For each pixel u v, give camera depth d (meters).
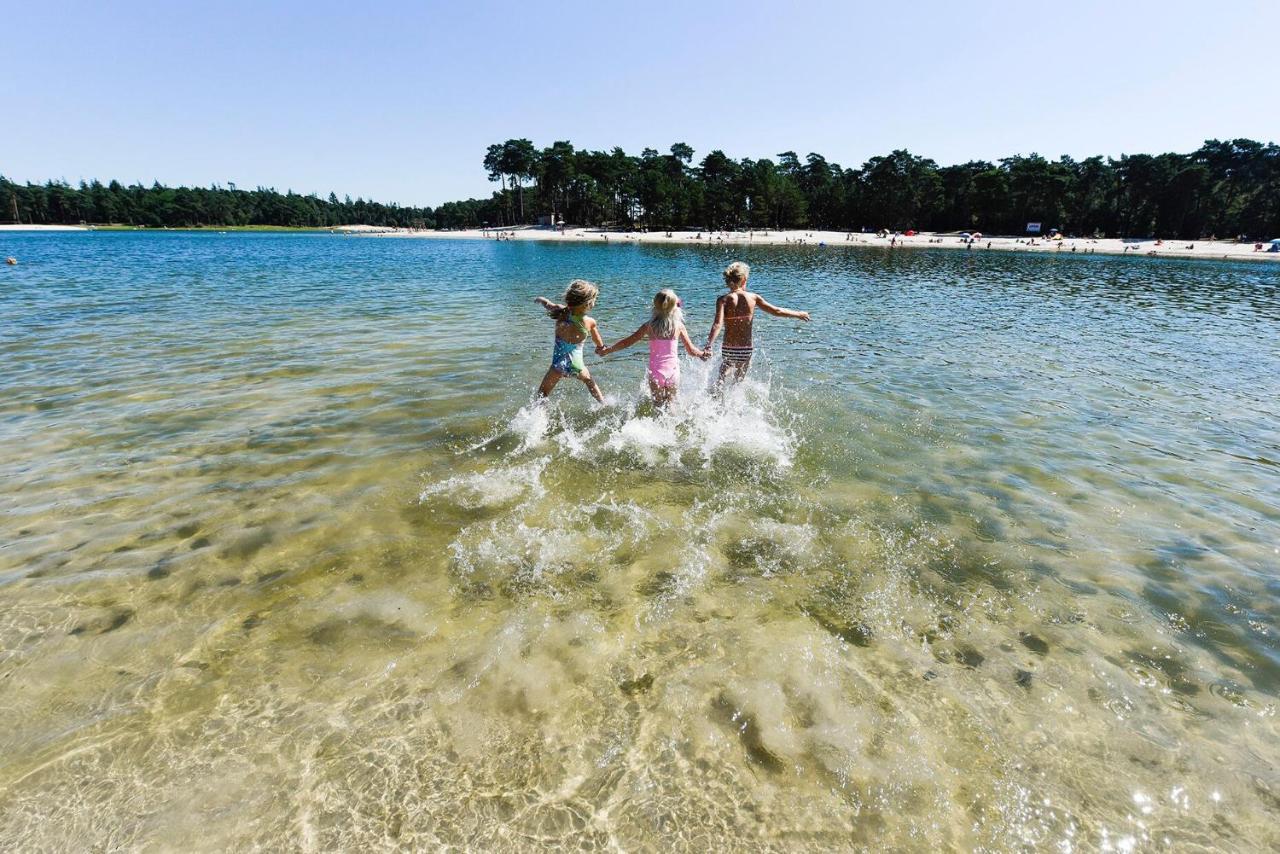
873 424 6.43
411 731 2.51
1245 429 6.51
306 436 5.75
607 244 76.12
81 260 33.03
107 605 3.26
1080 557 3.91
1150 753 2.46
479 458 5.30
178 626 3.11
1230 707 2.70
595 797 2.26
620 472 5.06
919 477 5.10
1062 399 7.56
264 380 7.71
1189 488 4.98
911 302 17.94
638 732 2.52
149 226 156.00
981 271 32.28
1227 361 10.03
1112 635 3.17
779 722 2.58
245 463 5.12
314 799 2.22
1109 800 2.26
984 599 3.45
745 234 92.06
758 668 2.88
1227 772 2.37
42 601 3.27
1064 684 2.82
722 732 2.53
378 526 4.12
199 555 3.74
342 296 17.03
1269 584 3.64
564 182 112.06
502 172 123.12
